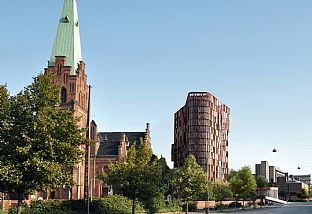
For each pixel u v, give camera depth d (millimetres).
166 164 90188
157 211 66875
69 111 31156
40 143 28500
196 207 97312
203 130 173625
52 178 28672
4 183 28391
